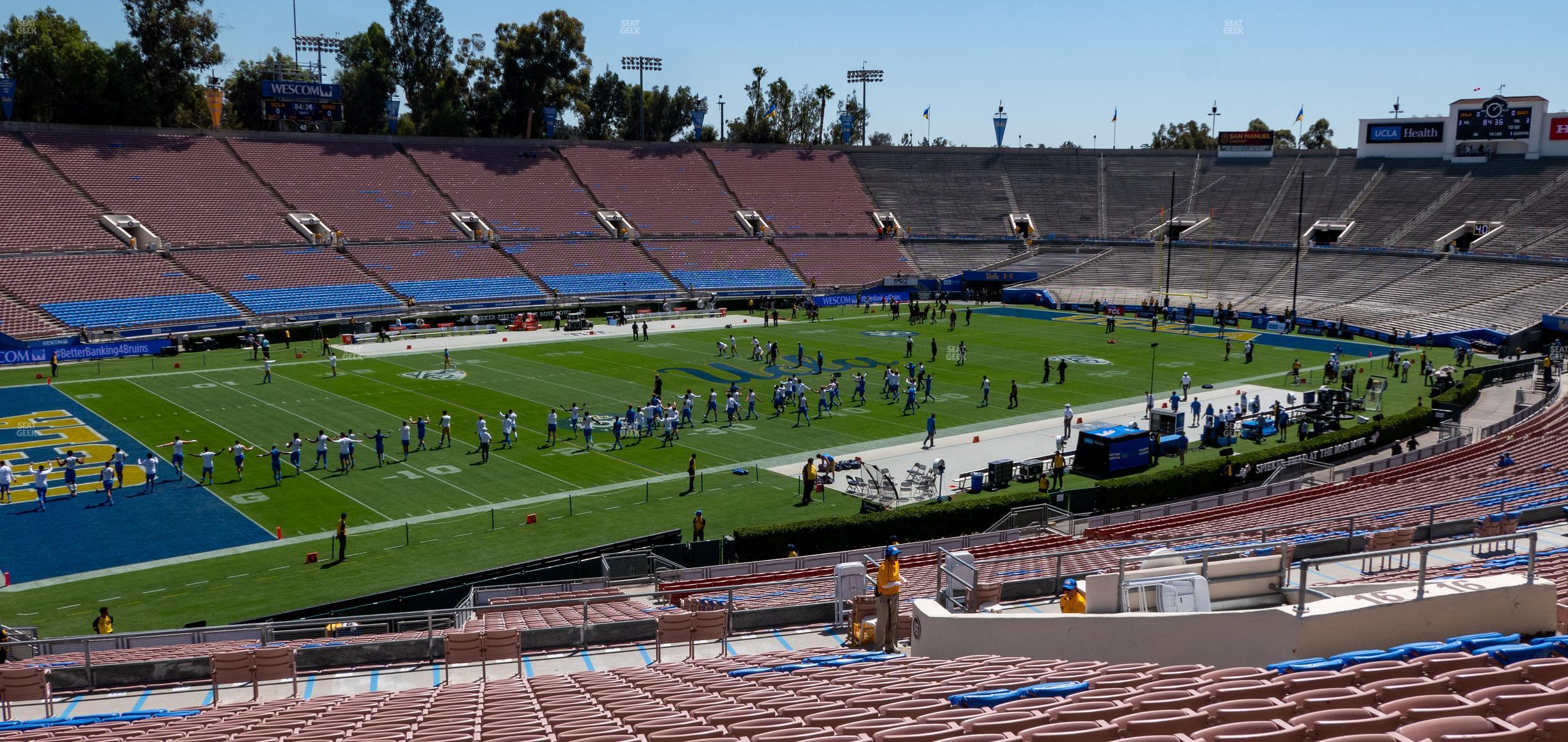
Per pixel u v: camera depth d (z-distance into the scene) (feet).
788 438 139.44
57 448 129.90
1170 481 114.21
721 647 59.47
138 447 130.72
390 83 340.80
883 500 108.68
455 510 108.58
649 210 309.63
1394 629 35.88
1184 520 92.53
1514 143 288.10
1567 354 194.90
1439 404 148.15
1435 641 36.04
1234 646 37.35
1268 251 291.17
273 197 263.90
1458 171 292.20
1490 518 69.21
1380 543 65.05
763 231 314.35
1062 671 37.81
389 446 133.18
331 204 269.44
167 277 223.10
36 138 247.91
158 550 96.22
